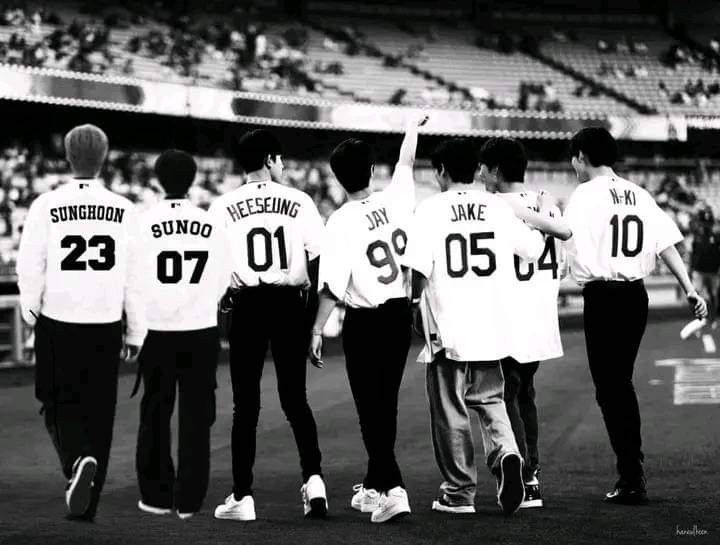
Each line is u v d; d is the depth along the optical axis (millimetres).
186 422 6359
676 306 34250
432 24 45688
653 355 18672
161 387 6363
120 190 29000
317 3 44250
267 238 6676
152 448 6367
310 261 6941
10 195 25828
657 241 7156
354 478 8117
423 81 40312
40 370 6391
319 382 15164
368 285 6531
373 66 40406
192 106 29469
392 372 6566
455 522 6422
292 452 9406
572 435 10117
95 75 26812
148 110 28141
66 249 6348
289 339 6707
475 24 46625
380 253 6582
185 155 6473
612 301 7055
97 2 35625
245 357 6668
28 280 6312
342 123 34000
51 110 30203
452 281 6664
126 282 6344
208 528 6316
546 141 41375
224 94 30500
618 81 44156
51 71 25781
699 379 14820
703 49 47875
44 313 6395
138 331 6320
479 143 37188
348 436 10297
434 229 6688
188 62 33562
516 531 6129
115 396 6508
